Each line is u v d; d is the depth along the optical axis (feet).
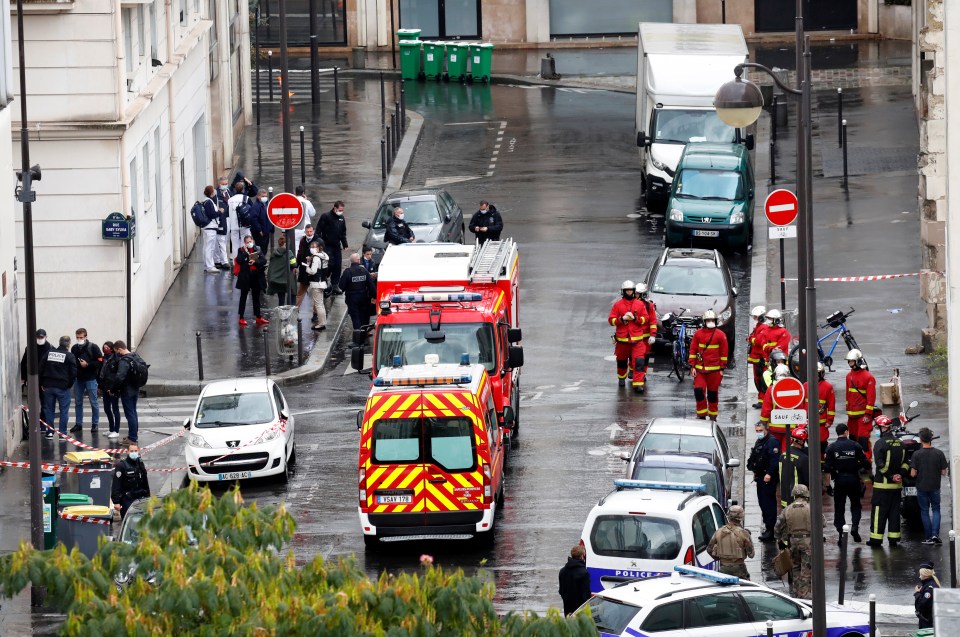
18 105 318.04
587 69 638.94
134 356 278.67
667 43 452.76
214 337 340.18
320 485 257.55
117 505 232.73
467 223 426.10
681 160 400.26
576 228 414.82
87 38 317.01
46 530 216.13
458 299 262.47
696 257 334.44
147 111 353.10
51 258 324.39
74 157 321.32
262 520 134.92
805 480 223.30
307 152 497.87
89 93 318.86
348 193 447.42
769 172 451.94
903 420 249.75
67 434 286.66
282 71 337.93
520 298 359.46
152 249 355.56
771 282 360.69
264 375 314.76
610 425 282.56
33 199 216.13
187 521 131.95
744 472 256.32
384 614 123.13
